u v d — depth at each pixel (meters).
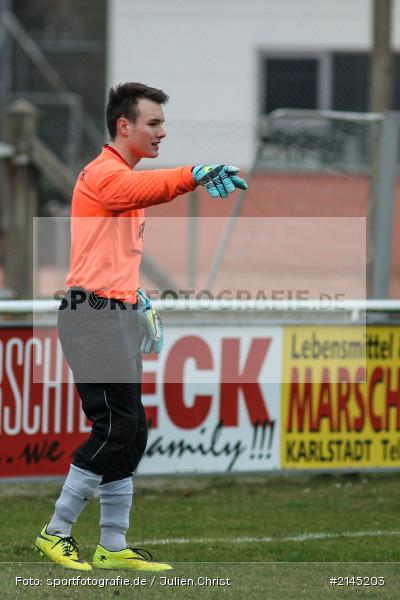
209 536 22.11
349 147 41.81
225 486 27.77
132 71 61.53
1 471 25.06
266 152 39.56
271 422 26.64
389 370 27.38
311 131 41.72
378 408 27.33
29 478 25.22
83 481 18.97
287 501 25.91
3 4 60.78
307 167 39.12
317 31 62.44
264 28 61.97
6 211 45.59
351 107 63.16
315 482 28.34
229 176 17.48
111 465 18.89
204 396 26.27
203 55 61.62
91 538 21.86
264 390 26.58
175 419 26.12
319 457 26.97
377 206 33.97
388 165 33.69
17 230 44.94
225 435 26.41
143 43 61.41
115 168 18.23
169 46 61.50
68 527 19.31
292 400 26.75
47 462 25.33
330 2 62.38
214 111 61.81
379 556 20.45
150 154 18.98
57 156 58.81
